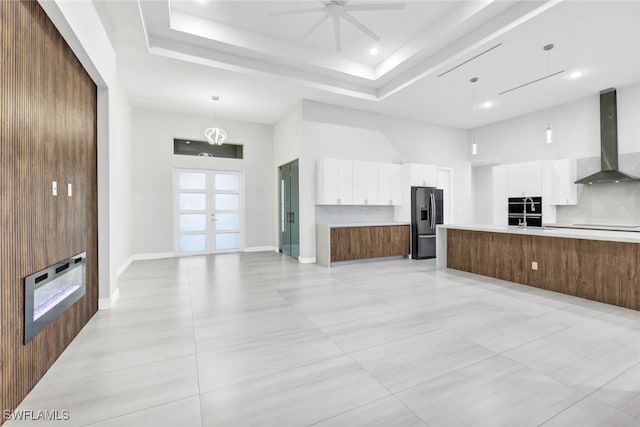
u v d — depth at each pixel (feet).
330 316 9.72
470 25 12.21
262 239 24.62
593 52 12.97
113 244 10.99
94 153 10.04
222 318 9.55
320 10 10.49
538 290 12.72
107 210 10.42
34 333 5.89
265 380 6.10
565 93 17.54
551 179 18.90
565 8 10.11
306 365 6.68
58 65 7.18
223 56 14.32
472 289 12.91
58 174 7.18
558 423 4.82
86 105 9.24
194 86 16.55
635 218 16.10
